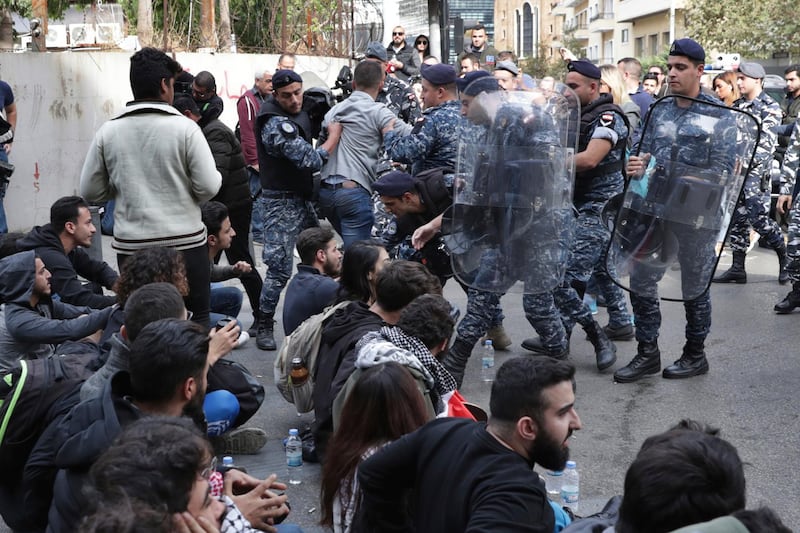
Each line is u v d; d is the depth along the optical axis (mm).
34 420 3857
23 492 3887
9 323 4891
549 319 6016
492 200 5547
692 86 5641
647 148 5715
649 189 5738
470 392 6102
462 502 2666
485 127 5500
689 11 37281
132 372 3342
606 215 5930
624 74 10453
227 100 13742
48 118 12008
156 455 2307
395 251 6168
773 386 6074
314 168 6891
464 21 17484
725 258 10367
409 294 4535
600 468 4883
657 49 51312
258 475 4809
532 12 79500
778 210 8852
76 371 4000
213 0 14062
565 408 2760
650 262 5836
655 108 5684
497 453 2744
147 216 5238
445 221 5652
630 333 7246
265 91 10328
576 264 6352
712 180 5617
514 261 5609
